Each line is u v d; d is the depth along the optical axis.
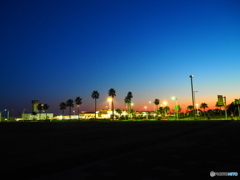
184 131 24.78
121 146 13.21
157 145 13.84
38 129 35.94
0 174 7.02
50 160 9.23
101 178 6.55
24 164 8.48
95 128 35.84
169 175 6.81
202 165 8.12
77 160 9.21
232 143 14.34
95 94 119.94
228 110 134.88
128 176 6.73
